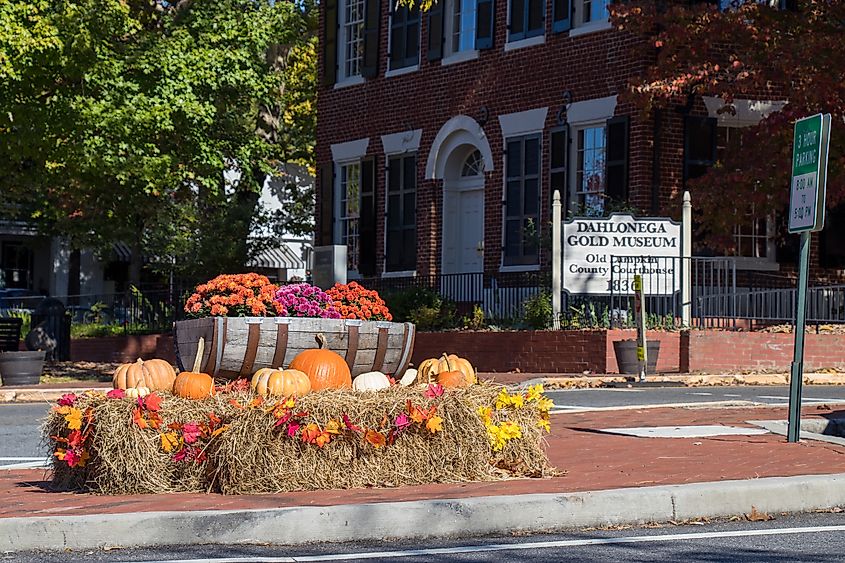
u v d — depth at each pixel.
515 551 7.45
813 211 11.30
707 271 24.55
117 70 23.75
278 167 45.00
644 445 11.52
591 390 18.55
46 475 10.41
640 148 24.30
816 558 7.14
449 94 28.66
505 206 27.14
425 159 29.22
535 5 26.72
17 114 22.94
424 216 29.20
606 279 21.62
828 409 14.55
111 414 8.98
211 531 7.70
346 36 31.97
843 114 22.22
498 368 22.48
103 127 23.39
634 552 7.37
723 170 23.03
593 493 8.30
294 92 45.56
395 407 9.05
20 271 54.03
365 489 8.91
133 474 8.93
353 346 15.53
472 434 9.27
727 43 24.31
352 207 31.72
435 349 24.05
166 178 24.89
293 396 8.90
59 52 22.52
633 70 24.48
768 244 25.30
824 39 22.09
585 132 25.75
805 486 8.80
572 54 25.80
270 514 7.76
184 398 9.26
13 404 18.83
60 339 28.81
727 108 23.67
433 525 7.92
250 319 15.09
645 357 19.20
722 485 8.65
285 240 48.56
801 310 11.48
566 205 25.77
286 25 30.66
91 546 7.56
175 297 31.88
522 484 9.06
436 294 26.55
